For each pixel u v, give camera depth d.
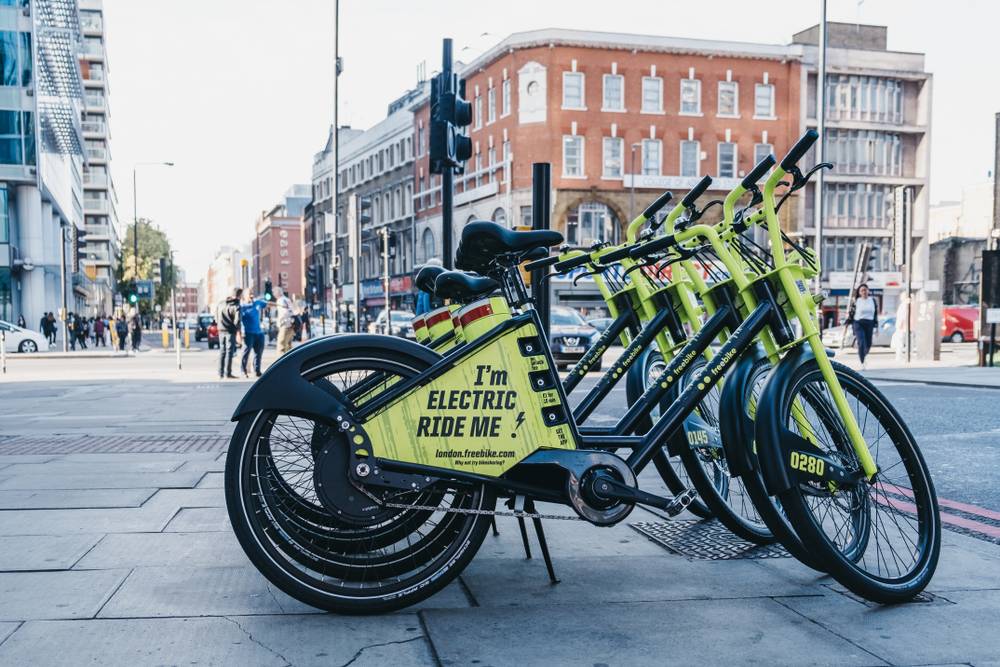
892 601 3.06
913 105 49.12
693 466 3.90
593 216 43.72
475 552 3.03
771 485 3.08
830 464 3.16
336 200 26.84
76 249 35.75
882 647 2.67
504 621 2.89
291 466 3.12
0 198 41.62
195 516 4.37
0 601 3.06
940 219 77.56
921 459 3.34
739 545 3.87
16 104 41.44
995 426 8.28
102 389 13.93
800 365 3.25
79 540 3.89
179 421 8.98
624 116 43.72
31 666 2.49
